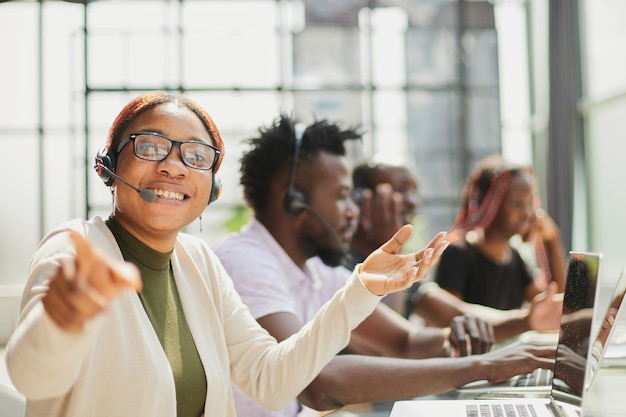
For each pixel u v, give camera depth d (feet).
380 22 23.47
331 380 4.36
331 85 23.22
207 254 4.15
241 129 22.57
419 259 3.92
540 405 4.09
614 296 4.06
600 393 4.04
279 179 5.57
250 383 4.03
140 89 22.22
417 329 6.05
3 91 21.85
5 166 21.86
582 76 22.68
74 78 22.00
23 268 21.79
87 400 3.15
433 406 4.13
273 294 4.91
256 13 22.93
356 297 3.86
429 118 23.76
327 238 5.63
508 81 25.31
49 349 2.31
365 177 8.57
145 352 3.31
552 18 22.93
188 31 22.58
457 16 24.00
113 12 22.17
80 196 21.81
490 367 4.44
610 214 21.43
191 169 3.66
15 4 21.77
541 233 9.66
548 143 23.07
